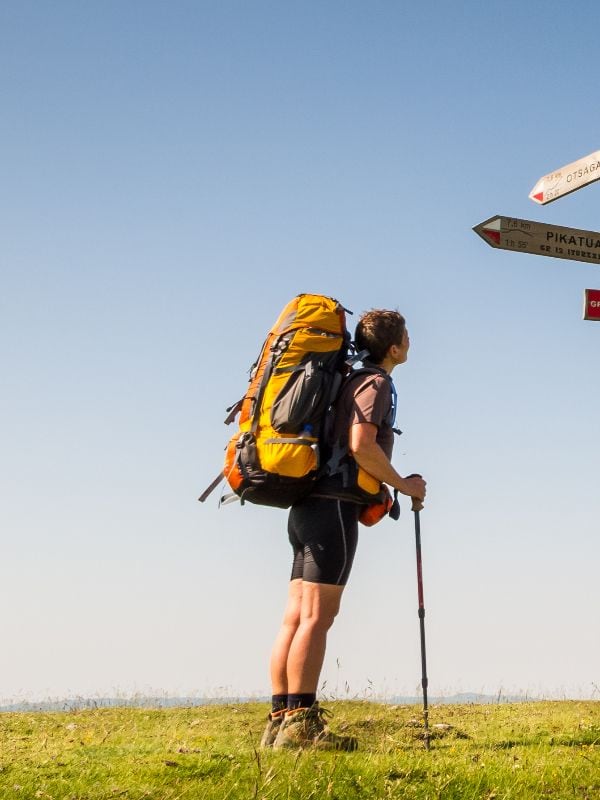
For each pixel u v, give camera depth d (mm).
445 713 9008
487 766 6578
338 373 7031
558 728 7992
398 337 7273
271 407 6945
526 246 8750
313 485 7008
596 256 8977
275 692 7098
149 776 6375
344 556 7004
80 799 6105
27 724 8758
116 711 9484
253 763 6477
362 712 8961
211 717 9062
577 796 6301
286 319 7117
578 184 8844
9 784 6238
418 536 7191
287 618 7105
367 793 6199
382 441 7125
